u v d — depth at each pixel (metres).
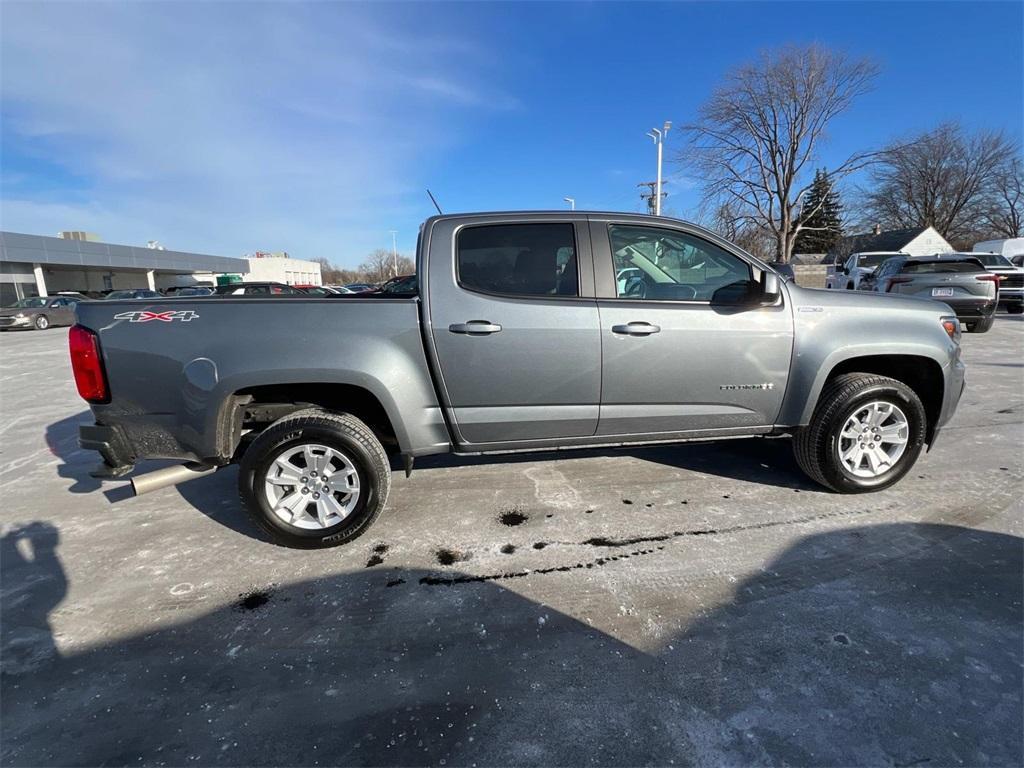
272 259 72.31
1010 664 2.01
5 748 1.76
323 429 2.85
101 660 2.16
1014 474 3.83
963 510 3.28
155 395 2.79
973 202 45.28
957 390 3.52
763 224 33.34
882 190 49.03
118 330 2.77
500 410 3.07
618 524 3.18
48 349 13.41
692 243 3.25
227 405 2.87
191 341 2.78
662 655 2.10
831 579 2.58
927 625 2.24
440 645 2.20
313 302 2.89
